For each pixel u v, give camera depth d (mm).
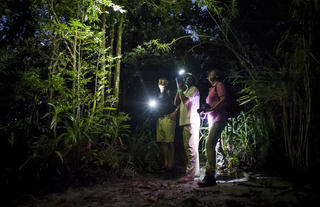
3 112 3910
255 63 4996
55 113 3609
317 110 3543
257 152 4367
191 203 2533
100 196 2883
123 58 5973
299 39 3574
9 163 3344
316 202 2400
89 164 4062
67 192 3076
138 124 6328
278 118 4285
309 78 3514
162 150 4734
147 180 3873
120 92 6336
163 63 6566
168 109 4613
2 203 2668
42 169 3531
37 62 4168
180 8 5273
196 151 3855
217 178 3926
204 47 6469
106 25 5270
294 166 3732
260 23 5684
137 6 5309
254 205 2412
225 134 4594
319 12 3352
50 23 3961
